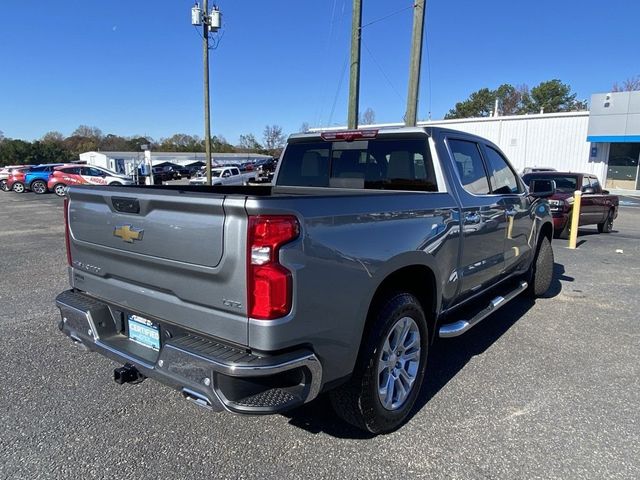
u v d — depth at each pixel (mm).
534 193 5129
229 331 2303
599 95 27891
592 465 2725
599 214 12477
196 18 24656
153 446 2869
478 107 80000
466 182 3949
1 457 2736
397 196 2971
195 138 116875
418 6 10312
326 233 2395
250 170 49094
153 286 2666
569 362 4180
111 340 2939
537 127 31391
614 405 3422
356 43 11484
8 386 3604
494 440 2969
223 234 2244
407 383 3127
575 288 6797
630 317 5480
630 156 28047
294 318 2246
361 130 4094
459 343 4633
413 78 10609
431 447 2889
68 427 3062
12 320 5102
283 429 3074
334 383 2543
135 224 2676
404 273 3152
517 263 5098
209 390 2258
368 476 2611
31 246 9984
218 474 2613
